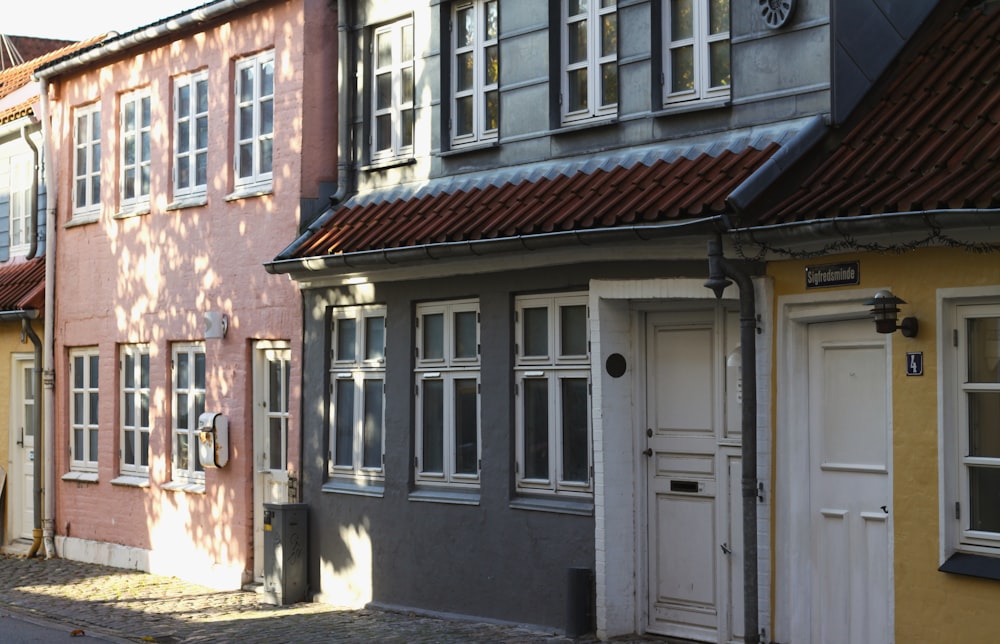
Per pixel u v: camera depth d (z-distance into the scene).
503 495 12.10
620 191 11.11
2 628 12.96
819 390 10.04
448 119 13.62
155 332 16.91
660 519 11.26
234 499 15.38
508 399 12.12
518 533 11.94
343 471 13.98
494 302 12.26
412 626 12.20
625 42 11.88
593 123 12.02
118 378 17.78
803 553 10.05
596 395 11.21
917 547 9.17
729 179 10.36
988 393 8.99
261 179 15.36
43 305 19.12
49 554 18.73
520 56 12.81
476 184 12.94
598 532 11.16
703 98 11.40
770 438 10.14
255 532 15.24
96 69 18.22
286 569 13.97
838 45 10.38
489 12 13.34
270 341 15.11
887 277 9.40
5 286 19.89
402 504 13.11
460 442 12.74
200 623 12.92
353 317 13.95
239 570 15.23
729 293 10.45
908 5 10.85
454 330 12.80
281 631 12.20
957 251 9.00
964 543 9.03
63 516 18.75
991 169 8.84
